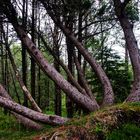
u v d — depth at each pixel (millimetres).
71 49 14891
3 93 12000
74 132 8250
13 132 13344
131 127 8516
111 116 8758
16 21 11266
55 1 11758
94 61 12414
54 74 11141
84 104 11258
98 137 8219
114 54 18375
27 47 11258
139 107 9281
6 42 14211
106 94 11914
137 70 11211
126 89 17266
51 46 17094
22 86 13227
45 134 8812
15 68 13828
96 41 18422
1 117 17375
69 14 12039
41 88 32406
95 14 13328
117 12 11672
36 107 12703
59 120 10422
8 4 10945
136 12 13234
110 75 17672
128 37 11547
